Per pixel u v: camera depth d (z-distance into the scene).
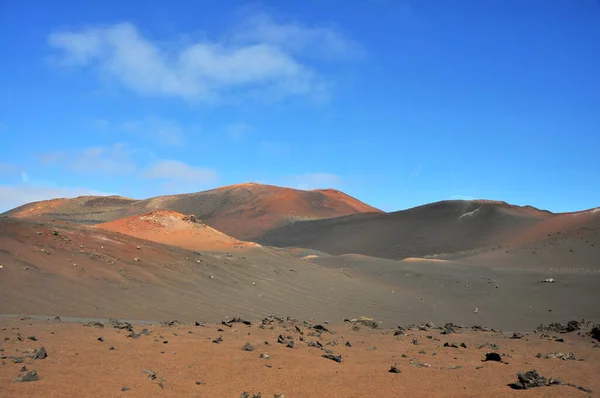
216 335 15.09
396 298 42.16
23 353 10.23
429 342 17.02
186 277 30.86
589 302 43.38
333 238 139.88
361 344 15.68
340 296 37.94
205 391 8.78
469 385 9.78
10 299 19.95
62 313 19.92
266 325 19.45
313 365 11.32
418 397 8.88
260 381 9.66
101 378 8.92
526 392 9.20
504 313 40.09
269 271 39.94
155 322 20.17
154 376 9.38
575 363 13.00
